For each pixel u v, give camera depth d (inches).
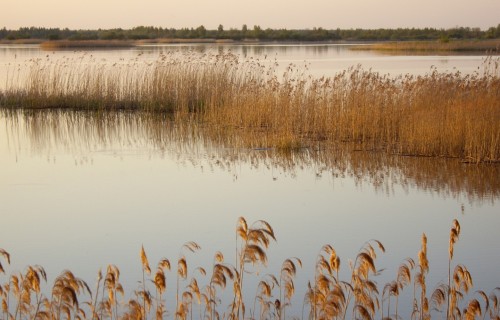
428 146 722.2
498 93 804.6
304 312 350.3
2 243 471.8
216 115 975.6
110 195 596.7
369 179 640.4
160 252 448.5
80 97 1145.4
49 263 430.9
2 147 840.3
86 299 364.5
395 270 410.6
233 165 711.1
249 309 354.3
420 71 1485.0
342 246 454.3
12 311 329.7
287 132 797.9
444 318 340.5
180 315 282.0
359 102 820.0
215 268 251.6
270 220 516.4
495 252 440.8
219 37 4392.2
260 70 1120.2
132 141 863.1
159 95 1103.0
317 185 623.2
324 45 3956.7
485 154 697.0
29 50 2878.9
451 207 548.4
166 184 634.2
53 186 631.8
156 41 4067.4
